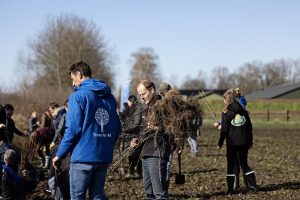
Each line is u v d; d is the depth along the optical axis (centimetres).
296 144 2342
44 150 1527
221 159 1720
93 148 596
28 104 3225
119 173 1225
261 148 2134
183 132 801
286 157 1767
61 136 886
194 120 827
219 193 1027
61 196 796
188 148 2178
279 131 3403
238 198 973
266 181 1191
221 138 1001
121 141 949
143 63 9981
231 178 1009
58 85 5788
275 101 6600
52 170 820
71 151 602
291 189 1071
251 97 8956
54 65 5894
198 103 834
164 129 775
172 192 1040
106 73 6150
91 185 618
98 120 604
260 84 13825
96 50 6119
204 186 1116
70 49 5938
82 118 593
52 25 5981
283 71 13812
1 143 875
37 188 1085
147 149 773
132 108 968
